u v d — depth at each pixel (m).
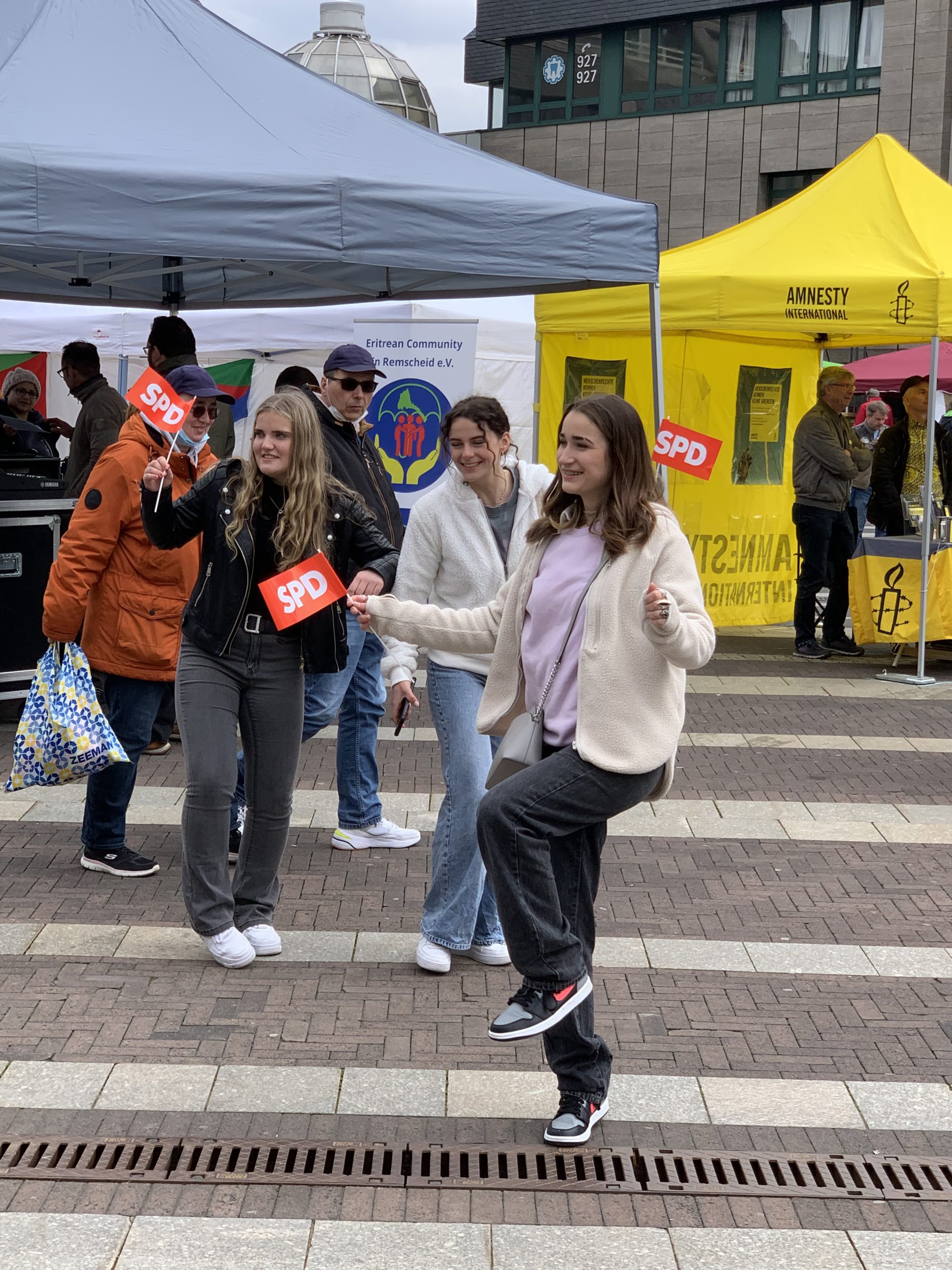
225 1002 4.46
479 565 4.54
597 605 3.41
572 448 3.43
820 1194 3.47
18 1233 3.20
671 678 3.45
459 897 4.70
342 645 4.66
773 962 4.95
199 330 13.87
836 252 10.23
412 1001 4.52
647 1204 3.41
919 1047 4.30
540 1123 3.78
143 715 5.56
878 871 6.00
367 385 5.66
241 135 6.45
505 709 3.66
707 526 12.05
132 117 6.33
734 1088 4.00
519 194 6.64
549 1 45.66
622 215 6.80
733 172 43.12
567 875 3.59
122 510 5.29
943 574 10.72
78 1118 3.74
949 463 11.76
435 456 9.89
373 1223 3.28
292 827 6.36
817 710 9.36
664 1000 4.61
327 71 39.66
